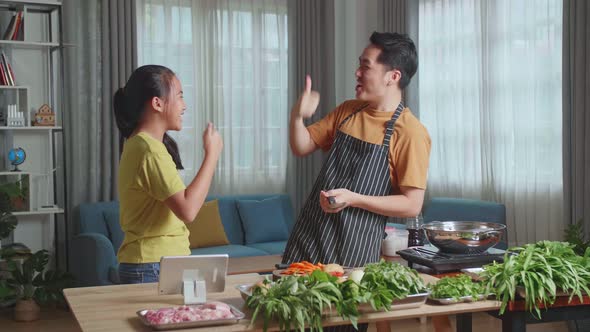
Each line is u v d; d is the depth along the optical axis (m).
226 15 6.61
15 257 5.22
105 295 2.18
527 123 5.57
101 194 6.03
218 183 6.63
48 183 5.74
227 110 6.64
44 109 5.52
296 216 6.91
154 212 2.34
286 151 6.92
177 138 6.42
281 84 6.89
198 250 5.80
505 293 2.09
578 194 5.00
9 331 4.88
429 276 2.50
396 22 6.62
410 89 6.52
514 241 5.73
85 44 5.98
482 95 5.91
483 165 5.94
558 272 2.17
